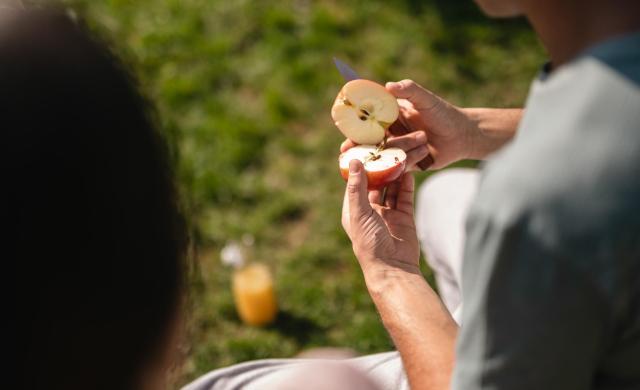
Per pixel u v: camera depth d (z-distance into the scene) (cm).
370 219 137
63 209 52
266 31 293
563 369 90
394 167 142
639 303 84
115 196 54
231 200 250
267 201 249
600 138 80
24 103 52
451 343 129
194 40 293
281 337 223
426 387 126
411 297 133
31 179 52
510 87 272
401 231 140
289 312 227
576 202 80
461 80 275
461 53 282
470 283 92
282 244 241
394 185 145
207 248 241
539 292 84
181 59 288
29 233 52
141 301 57
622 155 80
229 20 299
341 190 250
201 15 301
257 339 223
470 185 193
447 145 153
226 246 241
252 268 229
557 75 88
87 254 54
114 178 54
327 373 81
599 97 82
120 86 56
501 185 84
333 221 243
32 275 52
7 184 51
